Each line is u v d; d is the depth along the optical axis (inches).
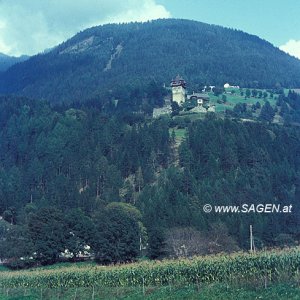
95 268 2842.0
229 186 6461.6
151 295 2213.3
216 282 2143.2
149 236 4490.7
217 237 4500.5
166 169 7386.8
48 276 2876.5
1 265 4645.7
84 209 6323.8
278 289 1743.4
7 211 6820.9
